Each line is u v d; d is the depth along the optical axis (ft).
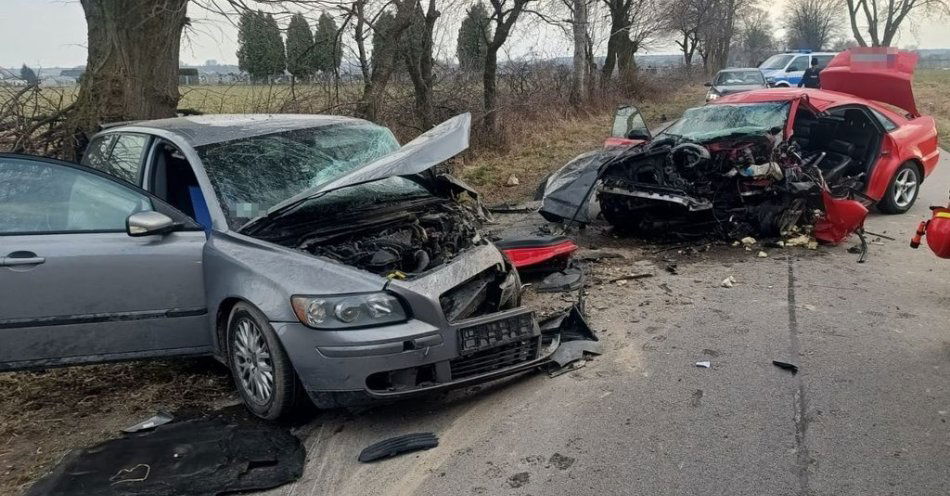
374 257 12.90
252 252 13.00
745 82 72.79
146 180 15.40
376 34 35.86
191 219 13.99
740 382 13.24
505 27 46.65
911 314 16.47
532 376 14.12
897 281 19.04
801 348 14.73
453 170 40.11
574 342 15.42
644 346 15.24
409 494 10.38
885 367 13.64
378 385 11.88
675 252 23.07
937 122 61.00
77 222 13.61
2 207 13.51
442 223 15.47
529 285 19.62
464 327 12.31
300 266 12.39
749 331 15.80
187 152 14.83
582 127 60.23
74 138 24.95
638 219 24.70
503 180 38.65
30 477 11.40
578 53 66.69
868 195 26.09
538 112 56.39
